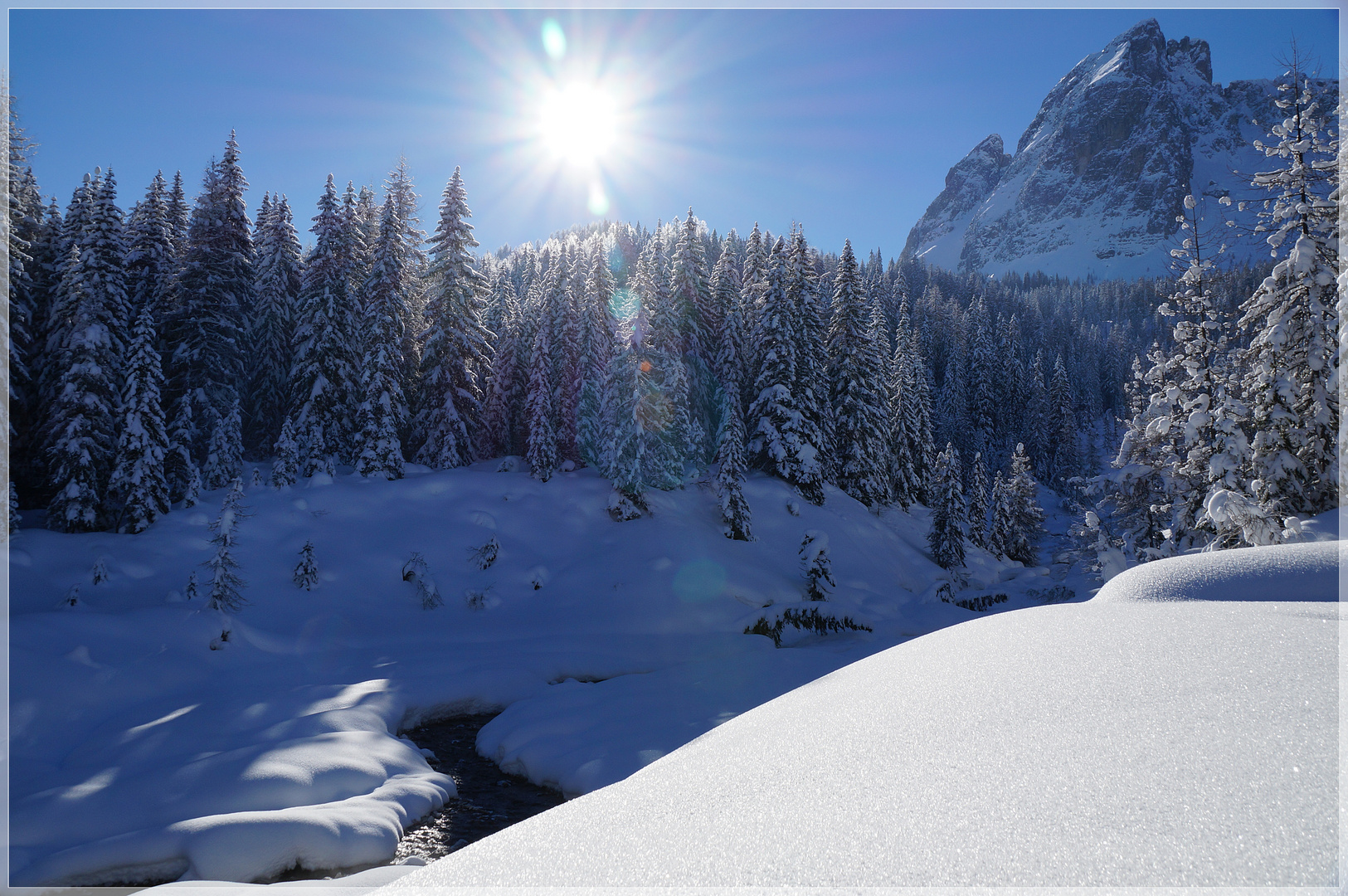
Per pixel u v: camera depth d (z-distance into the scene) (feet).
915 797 5.03
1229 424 52.80
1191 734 4.88
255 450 136.26
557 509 119.44
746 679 57.16
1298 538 35.83
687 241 158.30
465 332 135.54
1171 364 57.98
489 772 42.93
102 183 107.04
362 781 36.06
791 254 154.92
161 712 45.65
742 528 119.85
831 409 157.89
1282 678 5.44
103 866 26.18
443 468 130.00
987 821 4.45
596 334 145.28
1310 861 3.25
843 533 132.67
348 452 127.03
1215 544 48.21
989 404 254.27
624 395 123.03
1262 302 46.75
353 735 41.88
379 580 93.91
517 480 126.93
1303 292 45.27
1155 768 4.54
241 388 130.93
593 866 5.17
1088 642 7.77
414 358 142.00
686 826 5.50
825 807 5.25
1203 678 5.84
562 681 64.18
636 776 7.89
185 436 107.14
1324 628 6.43
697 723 44.24
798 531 129.08
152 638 59.36
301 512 105.09
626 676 62.28
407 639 78.18
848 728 7.18
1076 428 319.47
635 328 126.52
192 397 116.47
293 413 123.95
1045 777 4.84
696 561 104.01
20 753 39.09
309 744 38.50
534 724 46.78
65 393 94.94
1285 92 47.26
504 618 89.35
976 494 179.52
